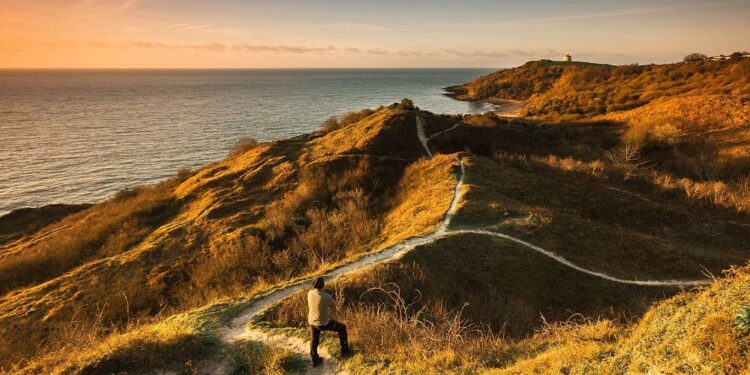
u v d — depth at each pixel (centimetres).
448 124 5462
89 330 1877
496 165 3866
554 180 3553
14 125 11169
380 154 4484
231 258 2686
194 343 1209
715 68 9369
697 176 4450
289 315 1477
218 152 8181
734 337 685
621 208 3114
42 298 2506
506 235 2378
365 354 1124
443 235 2312
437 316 1609
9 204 5522
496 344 1195
